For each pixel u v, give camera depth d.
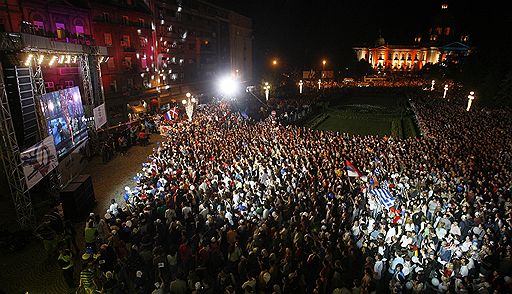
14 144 16.61
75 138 24.20
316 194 17.17
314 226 14.92
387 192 16.52
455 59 92.31
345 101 63.78
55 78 28.69
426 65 124.94
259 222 14.45
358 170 20.20
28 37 17.22
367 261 11.75
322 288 11.16
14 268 13.84
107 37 39.94
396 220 14.45
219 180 18.97
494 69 48.06
